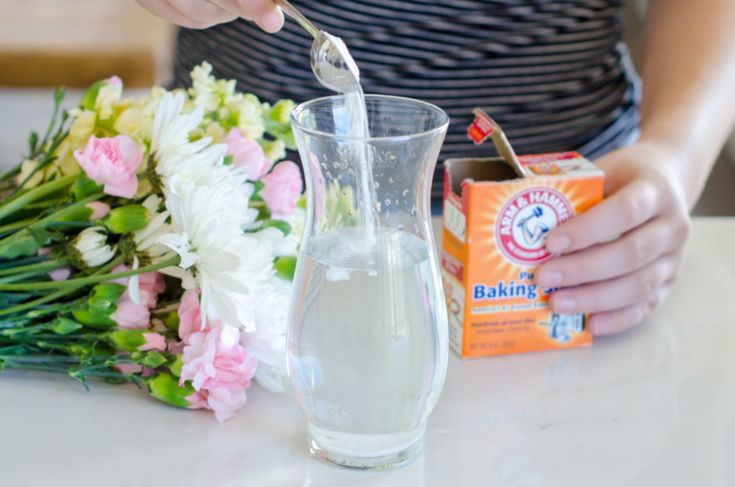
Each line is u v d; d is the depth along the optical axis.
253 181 0.83
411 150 0.63
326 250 0.65
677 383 0.82
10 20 1.88
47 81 1.76
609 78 1.20
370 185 0.64
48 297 0.76
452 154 1.13
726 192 2.09
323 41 0.67
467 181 0.81
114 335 0.75
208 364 0.72
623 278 0.86
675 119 1.04
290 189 0.83
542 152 1.16
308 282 0.66
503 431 0.74
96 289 0.75
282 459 0.71
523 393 0.80
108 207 0.78
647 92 1.14
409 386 0.66
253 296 0.73
